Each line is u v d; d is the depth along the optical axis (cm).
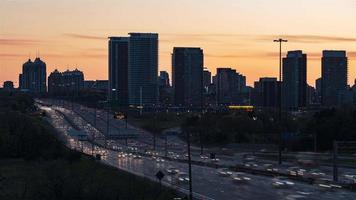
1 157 18850
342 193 10106
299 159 17125
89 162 17262
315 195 9881
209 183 12012
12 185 11656
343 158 16212
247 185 11600
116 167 16050
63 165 15675
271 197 9756
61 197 10262
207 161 18350
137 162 18525
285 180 12338
